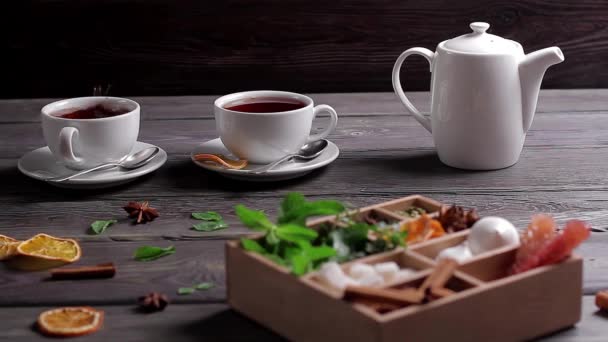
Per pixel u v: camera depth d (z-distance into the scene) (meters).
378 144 1.86
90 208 1.66
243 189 1.71
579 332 1.40
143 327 1.42
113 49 2.29
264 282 1.39
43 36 2.29
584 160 1.79
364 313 1.31
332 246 1.43
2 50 2.29
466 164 1.77
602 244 1.56
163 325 1.42
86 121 1.69
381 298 1.32
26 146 1.85
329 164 1.79
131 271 1.51
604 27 2.27
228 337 1.40
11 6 2.27
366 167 1.78
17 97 2.31
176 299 1.46
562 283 1.39
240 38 2.29
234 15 2.27
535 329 1.38
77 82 2.31
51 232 1.60
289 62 2.29
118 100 1.75
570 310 1.40
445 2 2.26
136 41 2.29
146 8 2.27
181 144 1.86
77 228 1.61
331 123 1.79
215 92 2.31
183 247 1.56
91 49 2.29
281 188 1.71
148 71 2.31
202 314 1.43
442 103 1.76
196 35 2.29
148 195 1.69
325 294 1.34
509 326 1.37
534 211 1.64
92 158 1.71
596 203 1.66
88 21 2.28
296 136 1.73
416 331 1.32
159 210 1.65
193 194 1.70
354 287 1.33
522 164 1.78
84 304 1.46
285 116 1.71
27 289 1.48
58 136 1.70
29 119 1.96
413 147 1.85
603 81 2.30
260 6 2.27
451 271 1.36
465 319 1.34
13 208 1.66
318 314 1.35
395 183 1.72
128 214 1.64
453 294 1.34
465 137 1.75
